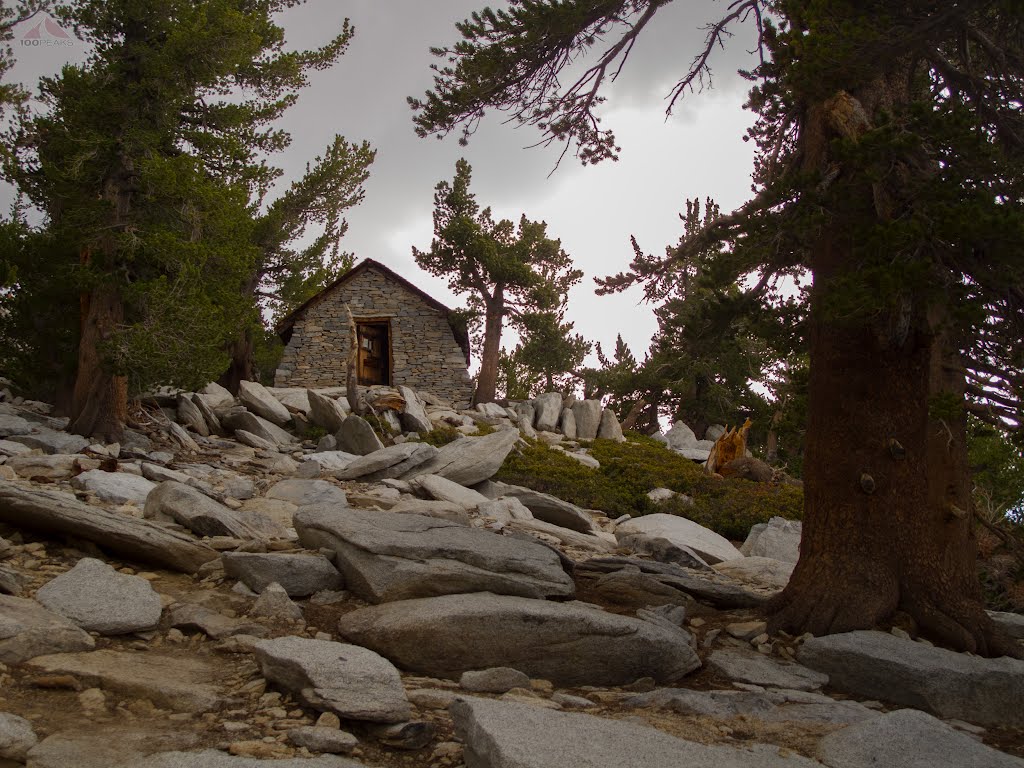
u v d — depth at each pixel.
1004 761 4.85
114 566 8.19
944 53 9.55
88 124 17.77
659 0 10.44
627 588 8.87
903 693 6.68
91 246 17.81
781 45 8.24
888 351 8.18
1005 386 8.43
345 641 6.91
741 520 18.88
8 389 21.78
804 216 7.48
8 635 5.61
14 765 4.24
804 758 4.75
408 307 32.59
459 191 39.88
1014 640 8.05
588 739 4.51
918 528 8.20
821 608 7.99
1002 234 6.36
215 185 18.59
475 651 6.56
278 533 10.50
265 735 4.91
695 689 6.80
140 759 4.31
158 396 21.86
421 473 17.89
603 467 23.00
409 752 4.96
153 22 18.52
